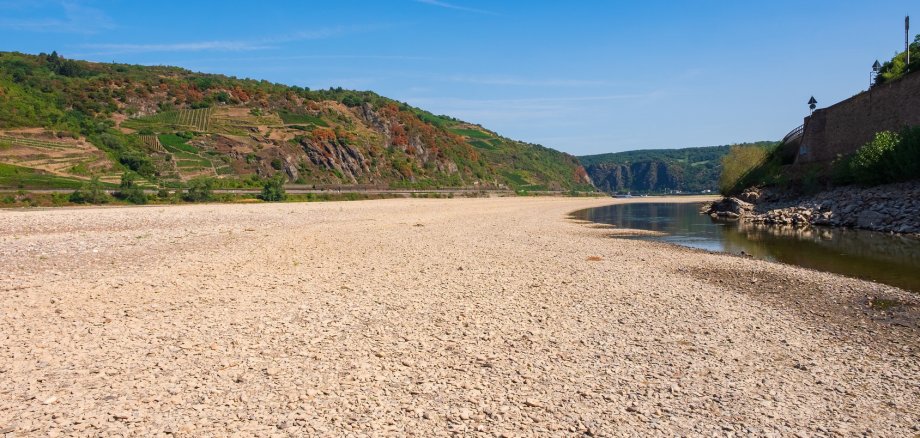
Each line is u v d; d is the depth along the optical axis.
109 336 10.59
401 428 6.96
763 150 71.62
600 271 18.94
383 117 141.12
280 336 10.78
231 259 20.41
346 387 8.26
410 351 10.01
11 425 6.79
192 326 11.38
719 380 8.85
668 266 20.73
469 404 7.74
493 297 14.61
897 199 36.59
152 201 62.50
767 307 14.04
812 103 56.16
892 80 44.59
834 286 16.98
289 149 101.69
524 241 29.22
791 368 9.48
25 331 10.80
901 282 18.11
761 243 30.16
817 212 41.22
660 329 11.73
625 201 128.38
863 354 10.30
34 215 36.81
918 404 8.01
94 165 71.06
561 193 169.50
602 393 8.23
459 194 119.88
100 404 7.48
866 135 46.94
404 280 16.95
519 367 9.28
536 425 7.14
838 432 7.12
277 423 7.02
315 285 15.98
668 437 6.88
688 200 134.50
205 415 7.21
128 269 17.75
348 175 107.12
